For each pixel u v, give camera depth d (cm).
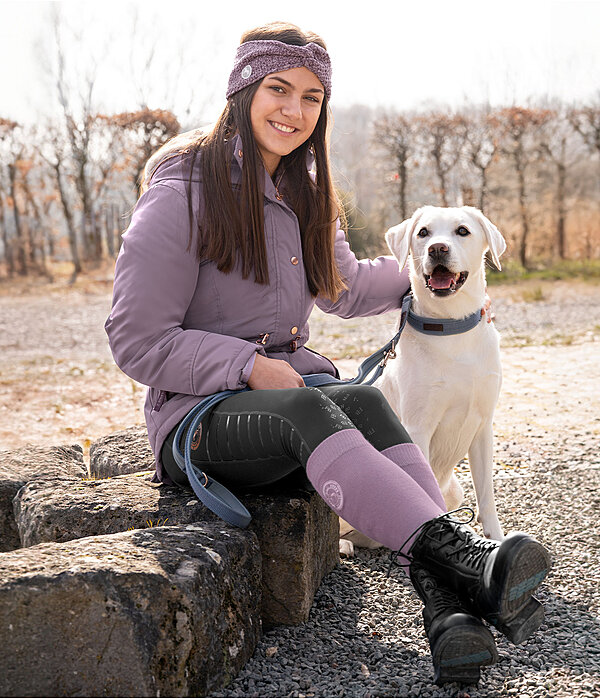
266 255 234
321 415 191
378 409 207
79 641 163
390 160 2080
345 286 272
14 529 277
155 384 222
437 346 276
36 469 295
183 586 173
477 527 307
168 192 225
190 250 224
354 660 198
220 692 181
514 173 2089
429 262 265
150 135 2275
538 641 210
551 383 645
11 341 1152
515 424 500
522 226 2061
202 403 216
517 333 985
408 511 182
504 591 165
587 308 1238
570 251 2175
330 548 258
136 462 306
